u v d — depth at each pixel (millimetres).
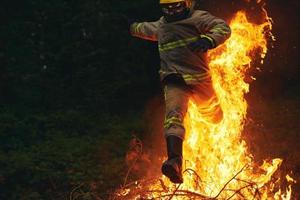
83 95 17547
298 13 16656
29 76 17906
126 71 17641
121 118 16547
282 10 16641
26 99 17391
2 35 18859
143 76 17625
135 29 9188
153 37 9039
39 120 15930
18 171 12680
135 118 16359
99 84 17516
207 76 8695
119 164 12898
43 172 12656
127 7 18375
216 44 8102
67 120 15953
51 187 12234
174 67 8602
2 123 15492
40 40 18891
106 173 12344
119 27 18312
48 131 15469
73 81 17750
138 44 17953
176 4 8547
